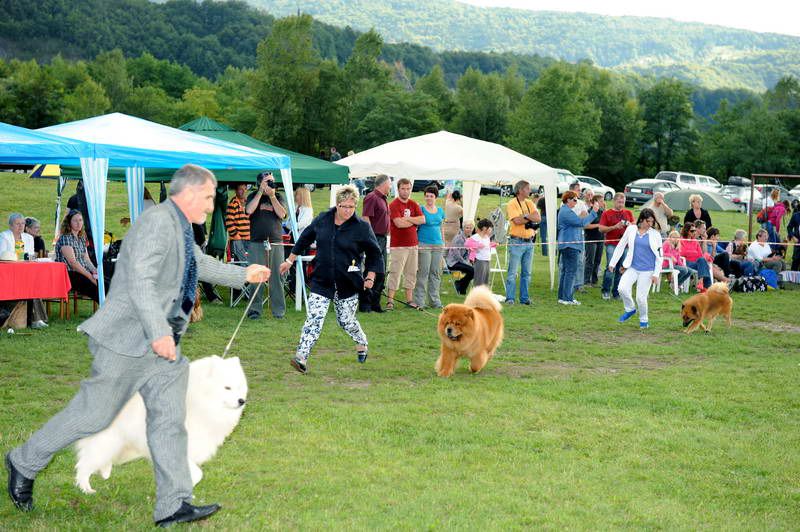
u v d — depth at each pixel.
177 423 3.93
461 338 8.05
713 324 12.77
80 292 11.27
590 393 7.49
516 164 15.33
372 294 12.17
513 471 5.24
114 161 9.98
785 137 75.00
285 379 7.91
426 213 12.95
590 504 4.66
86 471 4.12
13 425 5.77
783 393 7.83
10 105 86.44
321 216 8.03
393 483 4.91
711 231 17.31
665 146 87.56
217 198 14.54
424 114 74.00
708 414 6.98
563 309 13.50
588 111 71.88
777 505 4.84
